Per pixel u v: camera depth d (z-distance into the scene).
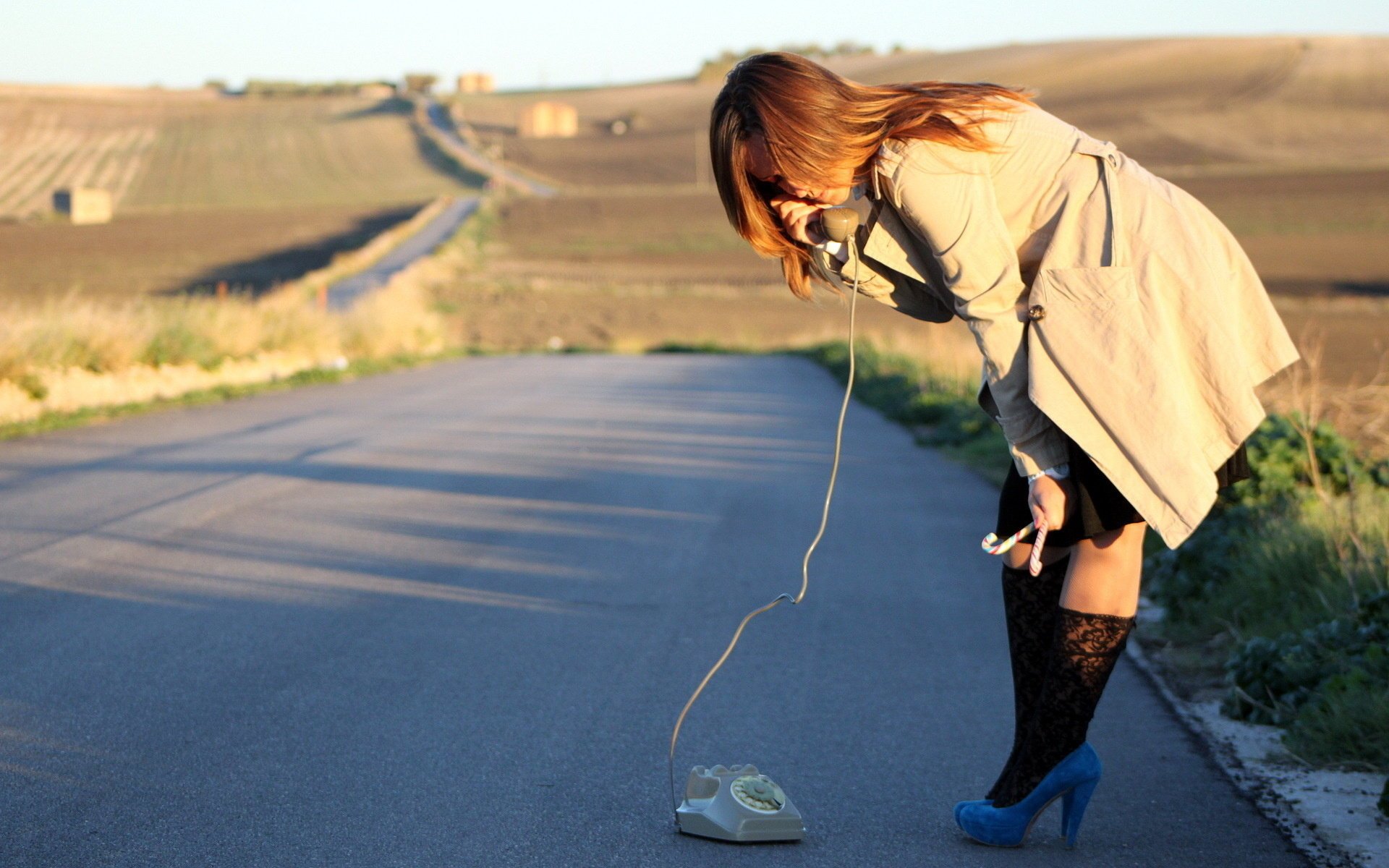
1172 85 129.00
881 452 11.23
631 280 60.22
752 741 3.69
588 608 5.37
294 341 22.31
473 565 6.19
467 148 139.12
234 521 7.23
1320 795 3.22
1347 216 69.19
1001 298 2.58
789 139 2.51
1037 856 2.82
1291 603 4.74
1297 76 128.50
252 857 2.79
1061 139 2.61
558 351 35.47
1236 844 2.89
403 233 75.75
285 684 4.20
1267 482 6.33
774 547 6.78
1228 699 4.00
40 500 7.82
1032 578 2.90
